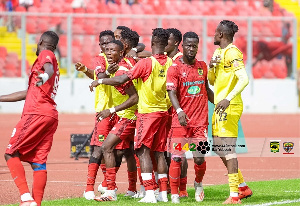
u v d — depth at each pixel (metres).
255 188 33.94
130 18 104.44
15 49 106.31
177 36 32.22
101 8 116.88
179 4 122.06
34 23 104.94
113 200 29.94
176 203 28.80
